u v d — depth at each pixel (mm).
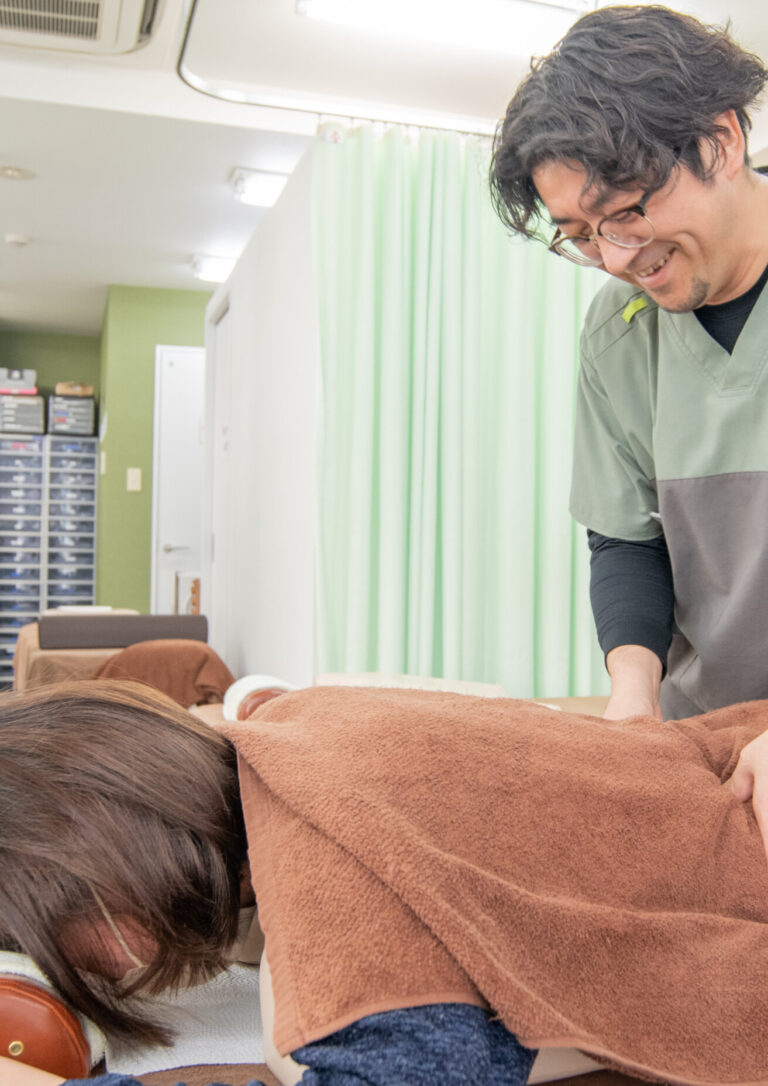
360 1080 539
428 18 2428
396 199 2305
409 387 2348
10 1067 604
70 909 645
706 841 759
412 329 2348
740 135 931
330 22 2459
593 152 858
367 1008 562
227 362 3895
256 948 878
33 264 4602
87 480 5859
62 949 650
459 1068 553
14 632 5758
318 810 642
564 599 2389
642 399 1310
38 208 3805
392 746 714
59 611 3688
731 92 879
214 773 730
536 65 932
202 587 4293
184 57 2664
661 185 877
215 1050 777
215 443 4199
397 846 616
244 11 2451
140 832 672
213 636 4172
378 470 2324
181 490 5105
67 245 4293
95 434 6258
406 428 2316
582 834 720
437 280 2307
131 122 2998
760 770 809
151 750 713
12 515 5766
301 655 2475
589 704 1835
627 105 850
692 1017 652
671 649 1437
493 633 2375
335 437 2297
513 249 2344
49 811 655
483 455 2396
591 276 2408
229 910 719
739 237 1007
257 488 3125
